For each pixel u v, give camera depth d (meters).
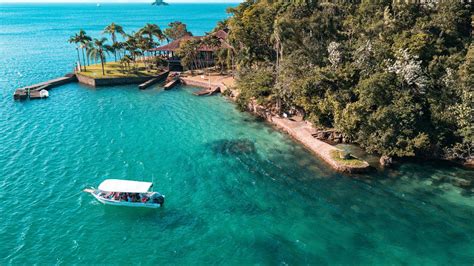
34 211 44.25
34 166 55.22
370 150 56.69
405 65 58.59
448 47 63.88
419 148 55.19
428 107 57.41
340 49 68.00
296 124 68.94
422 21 66.88
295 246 38.25
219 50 107.81
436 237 39.16
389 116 55.31
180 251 37.81
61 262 36.31
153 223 42.22
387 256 36.72
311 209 44.31
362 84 59.50
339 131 62.78
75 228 41.38
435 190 47.50
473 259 36.16
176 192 48.12
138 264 36.16
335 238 39.34
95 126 72.12
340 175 51.75
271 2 101.06
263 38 90.56
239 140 64.56
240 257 36.84
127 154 59.25
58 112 80.94
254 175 52.28
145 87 101.94
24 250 37.84
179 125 72.38
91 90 99.94
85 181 50.94
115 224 42.12
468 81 53.75
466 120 52.81
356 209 44.06
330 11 79.25
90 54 106.38
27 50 170.88
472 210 43.28
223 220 42.53
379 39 67.69
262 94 76.81
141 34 125.00
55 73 121.00
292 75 69.69
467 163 53.69
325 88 65.38
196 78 106.50
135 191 44.78
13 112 80.62
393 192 47.28
